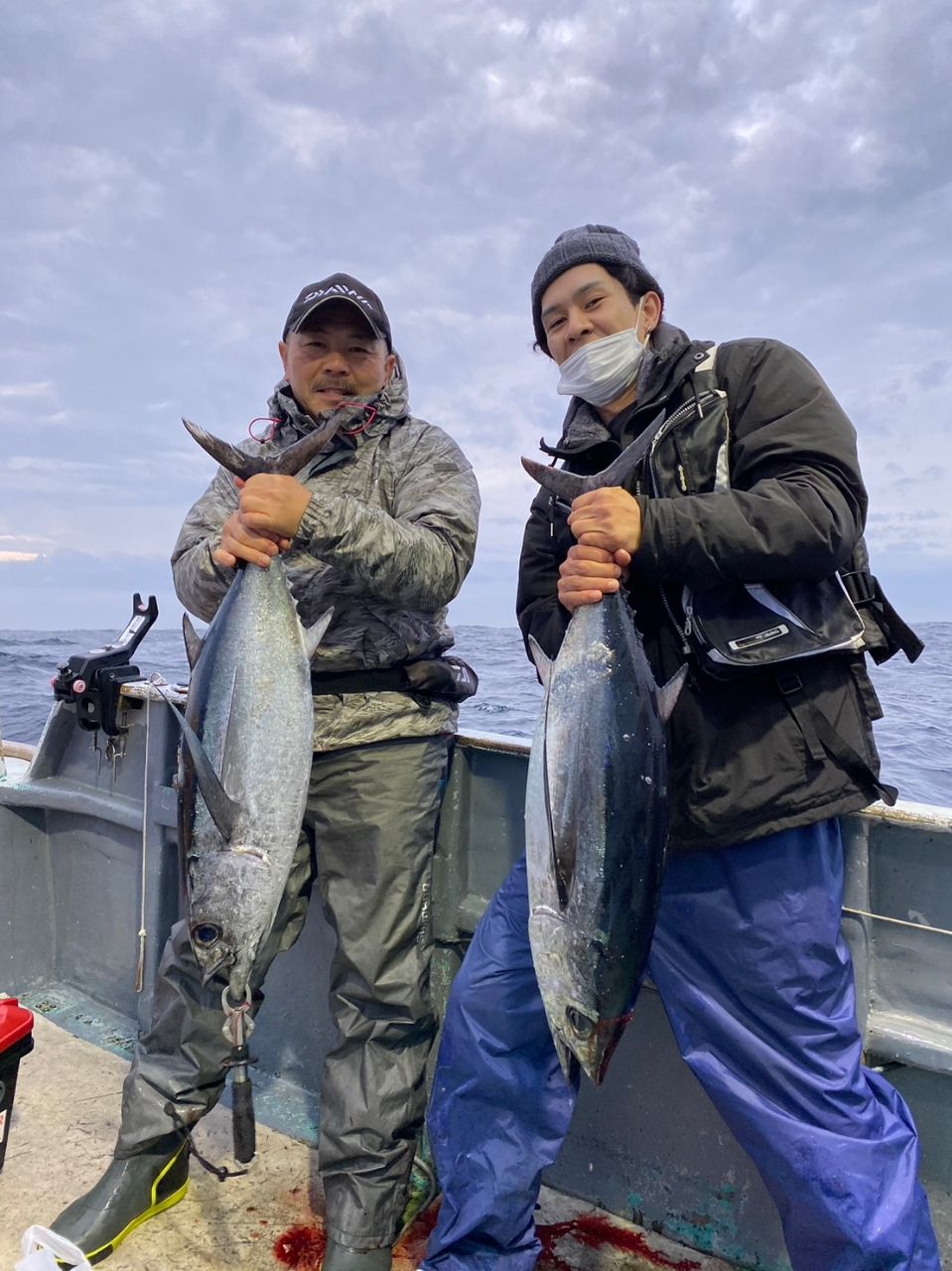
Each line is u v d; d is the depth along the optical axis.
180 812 2.03
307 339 2.37
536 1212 2.37
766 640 1.74
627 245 2.10
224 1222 2.32
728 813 1.81
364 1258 2.08
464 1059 2.04
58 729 3.57
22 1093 2.88
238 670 1.99
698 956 1.96
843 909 2.05
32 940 3.58
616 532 1.72
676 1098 2.30
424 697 2.31
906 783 6.71
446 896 2.67
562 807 1.79
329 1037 2.88
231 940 1.94
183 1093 2.28
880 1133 1.80
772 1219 2.17
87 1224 2.19
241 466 2.04
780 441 1.78
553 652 2.18
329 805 2.28
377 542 2.01
